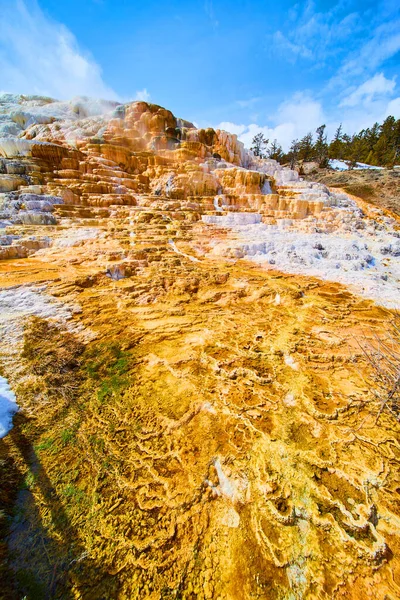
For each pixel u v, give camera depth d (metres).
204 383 4.25
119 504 2.72
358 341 5.49
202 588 2.23
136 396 3.99
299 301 7.07
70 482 2.90
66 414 3.68
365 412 3.83
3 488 2.79
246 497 2.81
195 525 2.59
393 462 3.16
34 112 20.50
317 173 40.38
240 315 6.35
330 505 2.75
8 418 3.52
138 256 8.39
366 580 2.29
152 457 3.16
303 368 4.64
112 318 5.86
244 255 9.94
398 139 40.72
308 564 2.37
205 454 3.19
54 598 2.13
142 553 2.39
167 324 5.77
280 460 3.15
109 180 13.96
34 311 5.52
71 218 10.74
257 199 14.98
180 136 20.55
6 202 10.37
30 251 8.31
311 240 11.52
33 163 13.17
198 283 7.48
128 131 18.61
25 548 2.39
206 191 15.41
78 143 16.47
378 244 12.29
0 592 2.13
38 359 4.47
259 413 3.74
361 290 8.03
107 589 2.20
